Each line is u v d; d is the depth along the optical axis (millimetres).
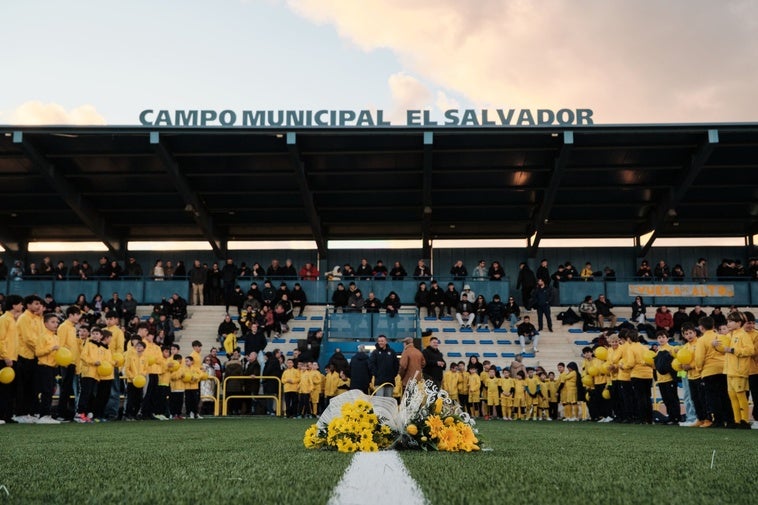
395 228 34562
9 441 7582
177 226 34031
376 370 16109
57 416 14711
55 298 31719
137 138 27094
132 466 4629
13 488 3500
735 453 6113
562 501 3123
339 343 27875
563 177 29859
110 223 33594
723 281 31812
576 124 26156
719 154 28125
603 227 34281
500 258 34812
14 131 25875
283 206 32094
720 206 32438
